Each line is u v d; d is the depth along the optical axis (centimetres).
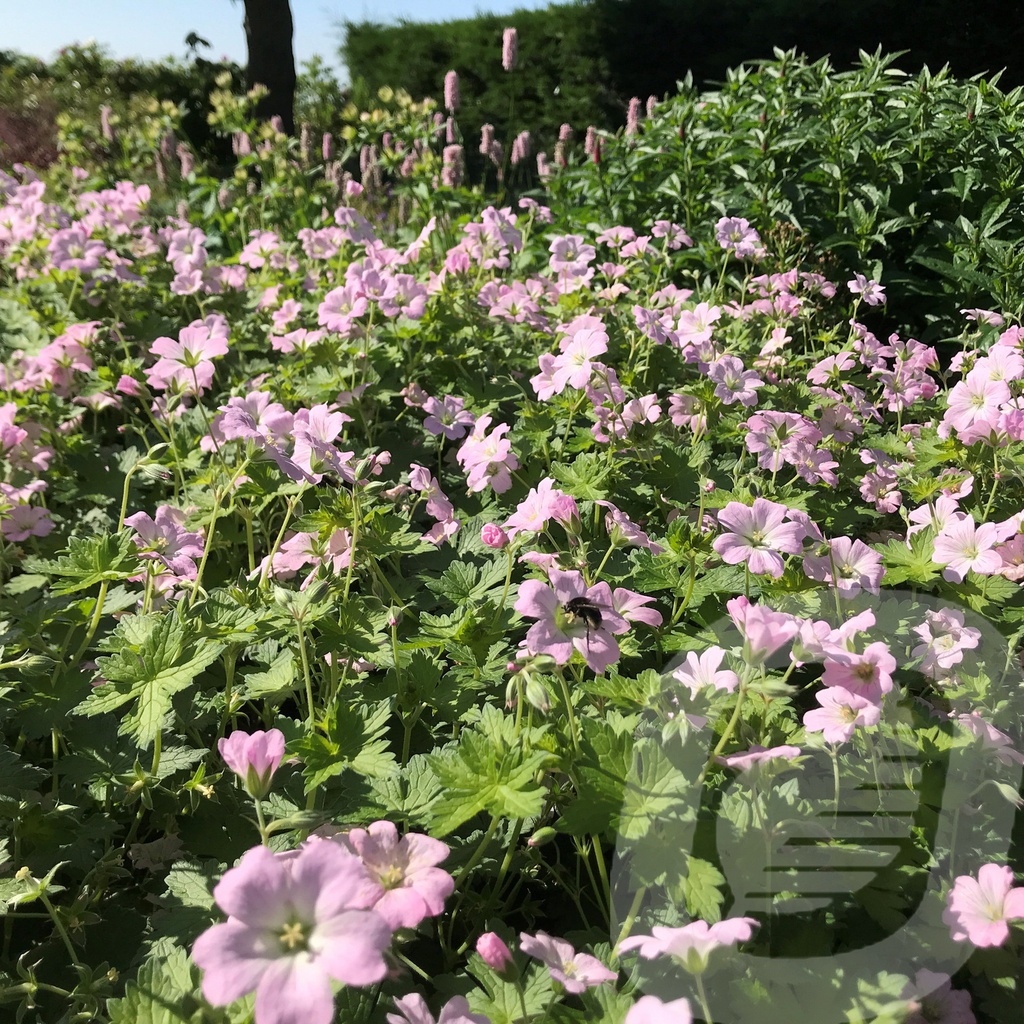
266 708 238
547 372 340
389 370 425
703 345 375
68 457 393
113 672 190
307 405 396
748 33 1391
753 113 643
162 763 206
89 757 210
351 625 219
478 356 424
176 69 1845
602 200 668
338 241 544
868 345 397
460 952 177
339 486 249
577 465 298
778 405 359
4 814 194
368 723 189
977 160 571
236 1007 139
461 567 255
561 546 279
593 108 1581
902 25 1241
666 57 1544
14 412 362
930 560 242
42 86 1805
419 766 190
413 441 395
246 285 584
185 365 307
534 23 1630
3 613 251
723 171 623
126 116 1341
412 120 812
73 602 250
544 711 155
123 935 192
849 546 216
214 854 203
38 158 1425
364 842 145
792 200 579
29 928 200
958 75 1209
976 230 518
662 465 319
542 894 205
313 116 1150
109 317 506
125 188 654
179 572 259
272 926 114
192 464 344
